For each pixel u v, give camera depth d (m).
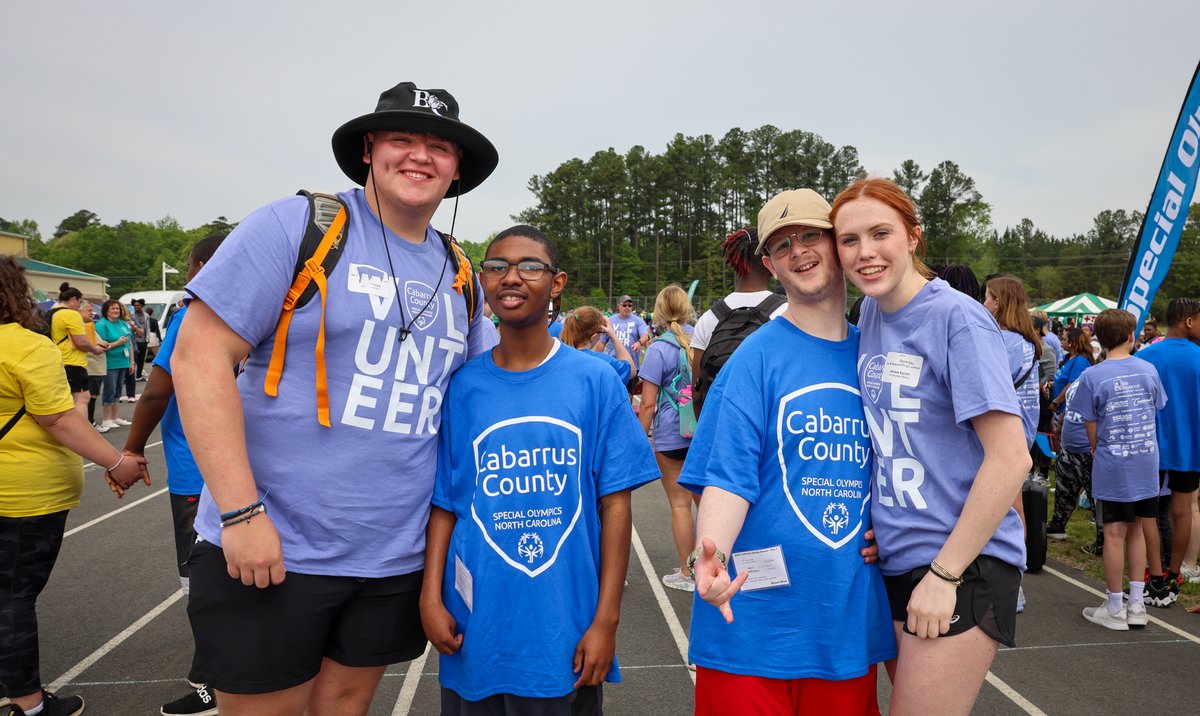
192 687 3.53
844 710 2.01
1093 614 4.62
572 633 2.04
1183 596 5.12
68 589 4.94
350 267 1.91
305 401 1.88
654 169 91.62
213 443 1.72
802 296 2.08
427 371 2.04
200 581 1.89
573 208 90.06
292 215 1.89
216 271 1.75
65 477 3.16
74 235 106.44
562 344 2.23
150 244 108.25
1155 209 6.60
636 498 8.22
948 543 1.84
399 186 1.97
